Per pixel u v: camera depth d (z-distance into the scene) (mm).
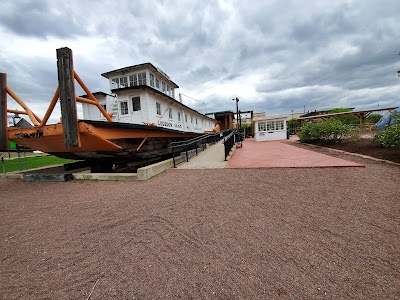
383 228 2443
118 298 1610
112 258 2162
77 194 4898
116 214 3422
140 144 7246
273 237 2375
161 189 4781
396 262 1851
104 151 6434
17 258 2285
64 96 4691
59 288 1771
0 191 5797
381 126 16219
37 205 4254
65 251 2369
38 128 5477
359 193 3615
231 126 33125
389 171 4945
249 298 1530
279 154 8789
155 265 1992
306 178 4766
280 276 1739
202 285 1688
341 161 6328
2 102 5668
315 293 1544
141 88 8492
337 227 2521
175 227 2791
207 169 6695
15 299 1672
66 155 7242
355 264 1847
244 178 5184
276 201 3502
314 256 1983
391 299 1466
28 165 12664
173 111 11883
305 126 13969
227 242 2328
